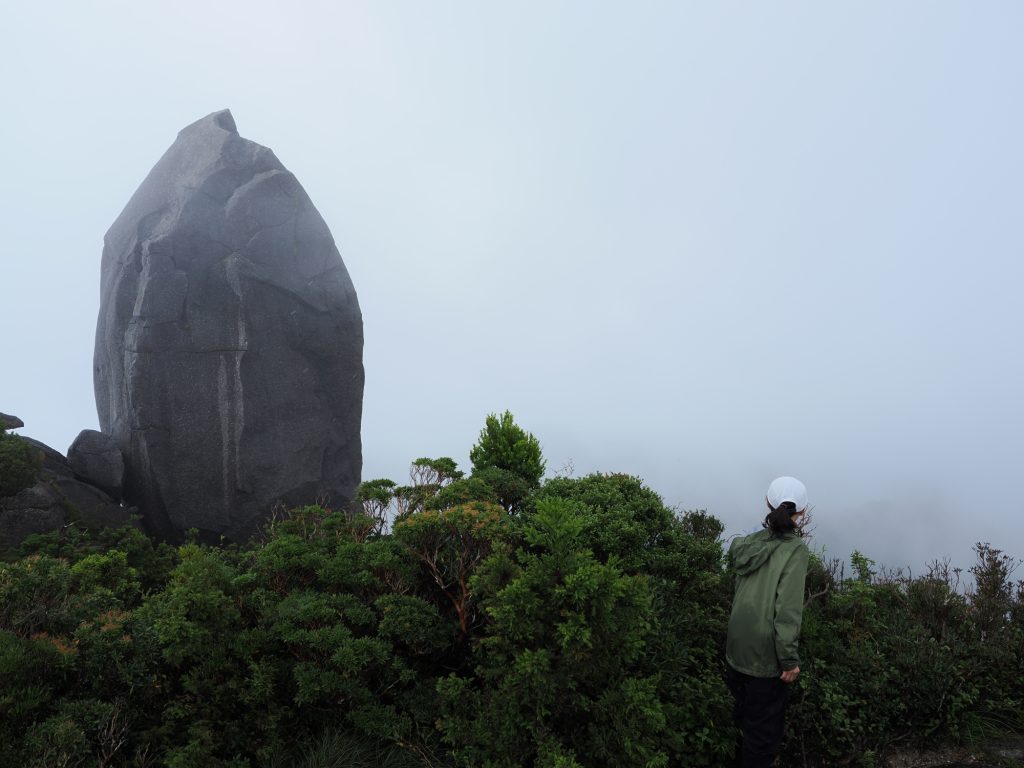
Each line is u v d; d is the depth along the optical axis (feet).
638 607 12.55
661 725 11.99
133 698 13.28
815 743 15.06
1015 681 16.88
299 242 69.41
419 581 16.47
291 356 66.44
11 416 59.62
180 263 63.36
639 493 18.61
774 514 13.50
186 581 14.33
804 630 15.98
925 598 18.49
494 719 12.47
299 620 14.17
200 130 72.23
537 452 24.38
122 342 65.00
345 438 70.18
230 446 62.49
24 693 12.03
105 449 60.95
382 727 13.47
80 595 16.08
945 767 15.05
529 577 12.30
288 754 13.38
